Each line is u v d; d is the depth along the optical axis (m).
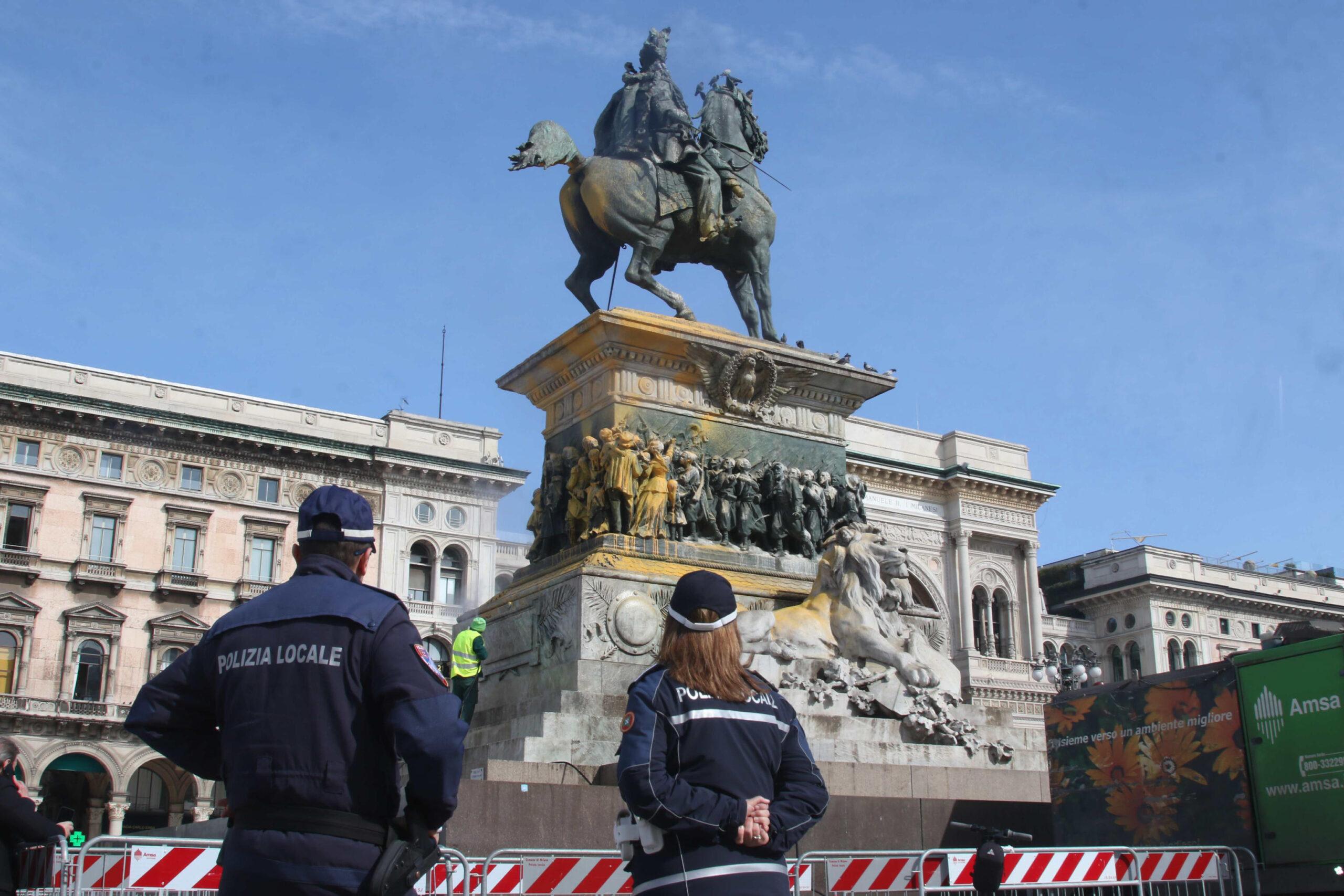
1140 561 75.31
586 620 12.55
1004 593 66.75
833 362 15.18
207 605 56.00
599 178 14.48
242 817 4.04
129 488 55.56
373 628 4.14
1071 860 9.25
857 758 11.96
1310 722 9.75
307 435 58.03
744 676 4.87
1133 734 10.91
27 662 52.16
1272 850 9.84
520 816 10.11
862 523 14.50
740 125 16.00
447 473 59.53
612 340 14.02
